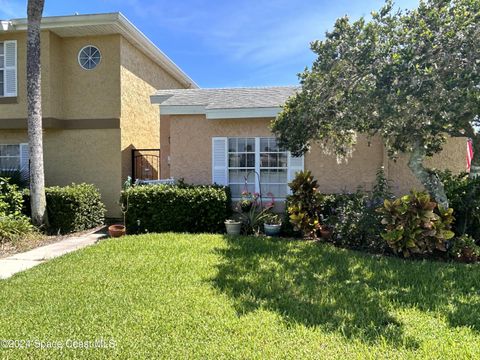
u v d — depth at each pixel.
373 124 7.01
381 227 8.02
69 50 13.26
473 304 4.96
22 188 11.84
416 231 7.18
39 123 10.40
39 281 5.93
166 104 11.99
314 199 9.66
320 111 7.49
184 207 10.23
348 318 4.52
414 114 6.28
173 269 6.50
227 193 10.98
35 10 10.00
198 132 11.98
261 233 10.24
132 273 6.27
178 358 3.61
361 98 6.57
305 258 7.29
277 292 5.42
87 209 11.52
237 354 3.69
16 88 12.91
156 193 10.29
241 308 4.80
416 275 6.20
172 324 4.33
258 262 6.97
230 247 8.11
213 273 6.27
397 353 3.69
